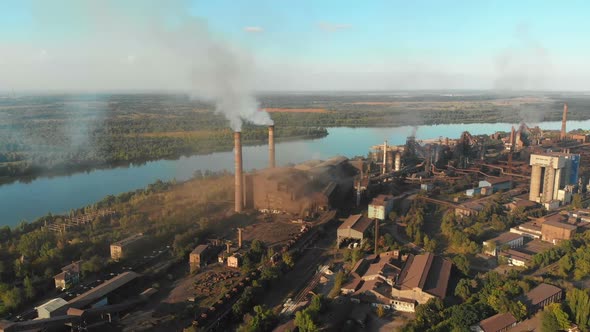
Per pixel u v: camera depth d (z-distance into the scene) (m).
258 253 156.75
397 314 118.69
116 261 149.25
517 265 146.12
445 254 155.50
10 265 145.62
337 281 133.88
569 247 151.75
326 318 113.69
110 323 115.19
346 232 170.50
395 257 150.62
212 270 147.75
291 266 149.00
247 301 122.12
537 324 110.00
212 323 115.81
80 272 140.75
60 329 110.38
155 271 144.38
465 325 106.75
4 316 118.19
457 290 123.25
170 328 113.88
